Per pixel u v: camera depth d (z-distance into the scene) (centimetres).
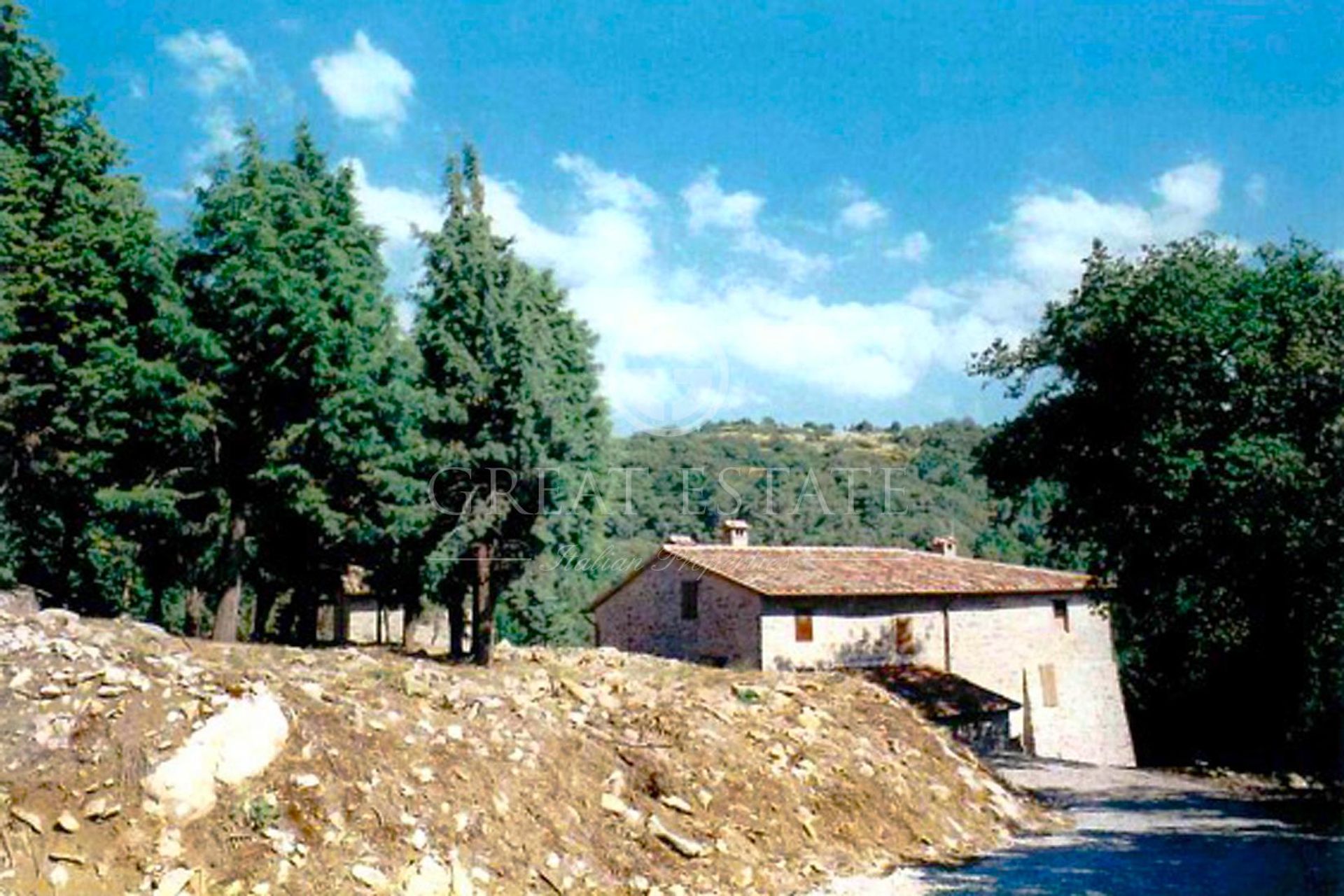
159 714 1212
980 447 3306
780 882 1473
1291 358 2567
